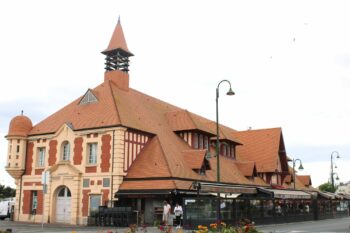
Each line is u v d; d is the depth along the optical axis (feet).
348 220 128.57
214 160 139.74
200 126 135.74
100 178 107.55
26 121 124.77
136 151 112.47
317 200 131.44
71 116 120.57
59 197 114.52
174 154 116.37
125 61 134.51
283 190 116.78
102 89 124.16
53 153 117.39
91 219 101.71
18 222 114.83
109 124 109.09
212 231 43.45
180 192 100.58
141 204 106.73
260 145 172.24
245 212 89.71
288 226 93.25
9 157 122.31
